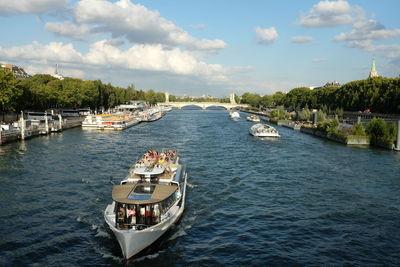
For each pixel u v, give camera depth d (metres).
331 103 186.12
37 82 172.62
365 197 43.09
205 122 176.62
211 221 34.44
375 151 81.25
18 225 32.41
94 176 50.19
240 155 72.12
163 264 26.17
